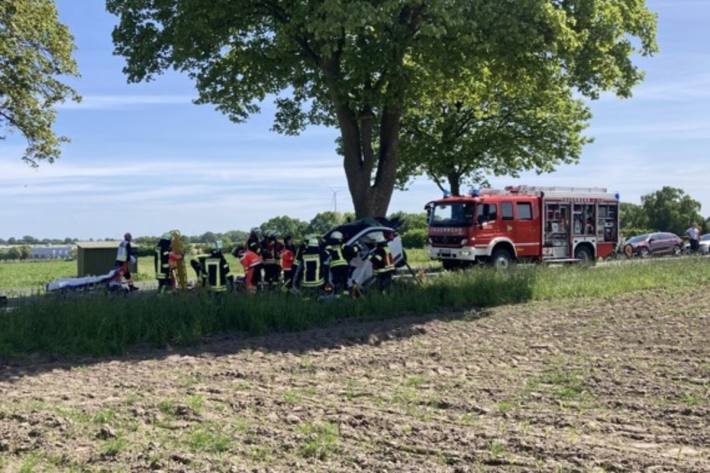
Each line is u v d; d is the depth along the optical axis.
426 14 20.75
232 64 26.48
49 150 28.31
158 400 8.33
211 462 6.01
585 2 22.00
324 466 5.93
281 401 8.23
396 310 16.12
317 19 19.89
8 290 24.00
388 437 6.75
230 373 10.02
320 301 15.63
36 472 5.82
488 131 36.62
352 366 10.52
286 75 25.16
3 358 11.15
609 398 8.29
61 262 62.75
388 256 17.77
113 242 27.14
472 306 17.38
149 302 13.82
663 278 21.73
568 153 37.28
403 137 36.84
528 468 5.83
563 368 10.08
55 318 12.52
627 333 13.04
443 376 9.71
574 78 23.14
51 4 27.36
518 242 26.27
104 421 7.34
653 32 24.66
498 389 8.81
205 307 13.91
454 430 6.96
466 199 25.47
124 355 11.58
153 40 24.83
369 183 24.17
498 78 24.11
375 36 21.03
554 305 17.20
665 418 7.41
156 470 5.82
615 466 5.84
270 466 5.93
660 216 88.19
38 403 8.23
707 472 5.70
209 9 22.75
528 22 20.39
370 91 22.78
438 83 23.27
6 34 25.91
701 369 9.80
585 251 28.36
